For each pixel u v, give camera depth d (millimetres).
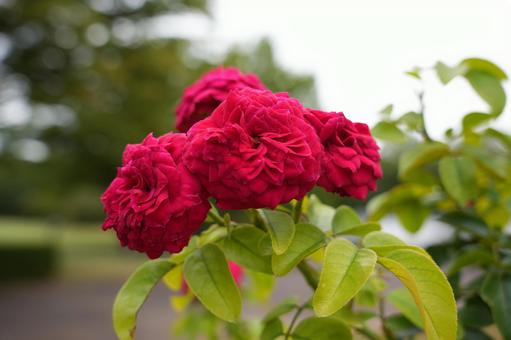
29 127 3963
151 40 3865
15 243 3963
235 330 500
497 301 379
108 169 4020
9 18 3621
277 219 323
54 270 3990
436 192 501
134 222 286
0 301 2953
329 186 315
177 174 286
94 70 3697
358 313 421
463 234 466
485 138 477
